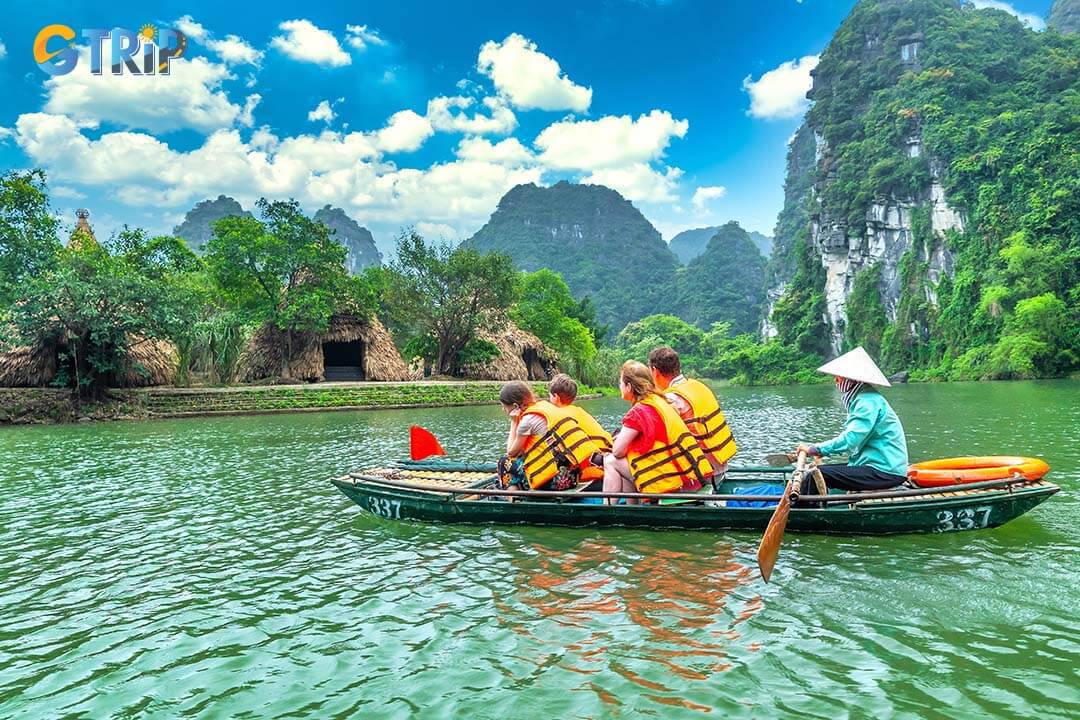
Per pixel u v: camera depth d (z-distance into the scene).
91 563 5.97
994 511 6.15
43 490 9.42
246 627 4.48
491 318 38.72
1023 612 4.34
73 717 3.37
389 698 3.46
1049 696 3.29
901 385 47.44
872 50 106.31
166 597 5.09
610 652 3.89
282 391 26.61
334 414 24.70
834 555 5.64
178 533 6.95
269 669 3.84
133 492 9.17
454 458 12.10
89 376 23.66
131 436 17.00
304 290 31.52
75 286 22.66
